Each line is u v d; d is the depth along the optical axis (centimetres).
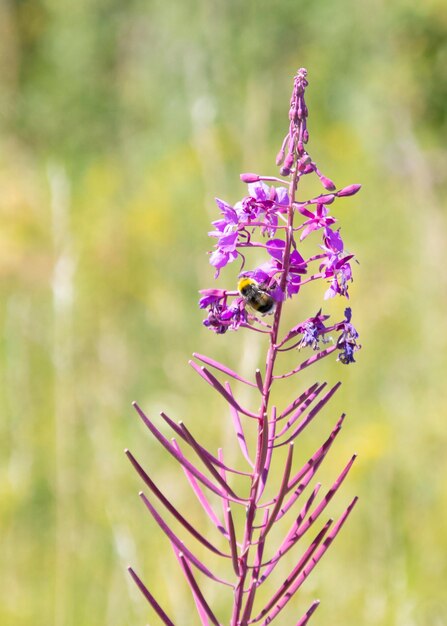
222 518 711
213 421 798
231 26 1641
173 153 1387
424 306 959
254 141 1098
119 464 777
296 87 334
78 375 836
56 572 696
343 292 340
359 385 873
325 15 1752
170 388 864
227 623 637
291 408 354
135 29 1948
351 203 1152
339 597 661
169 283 1012
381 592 660
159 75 1767
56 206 772
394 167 1249
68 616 665
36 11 2062
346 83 1712
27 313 876
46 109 1892
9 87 1936
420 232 1070
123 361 880
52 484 748
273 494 730
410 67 1658
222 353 875
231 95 1401
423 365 892
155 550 697
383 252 1062
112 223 1151
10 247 1017
